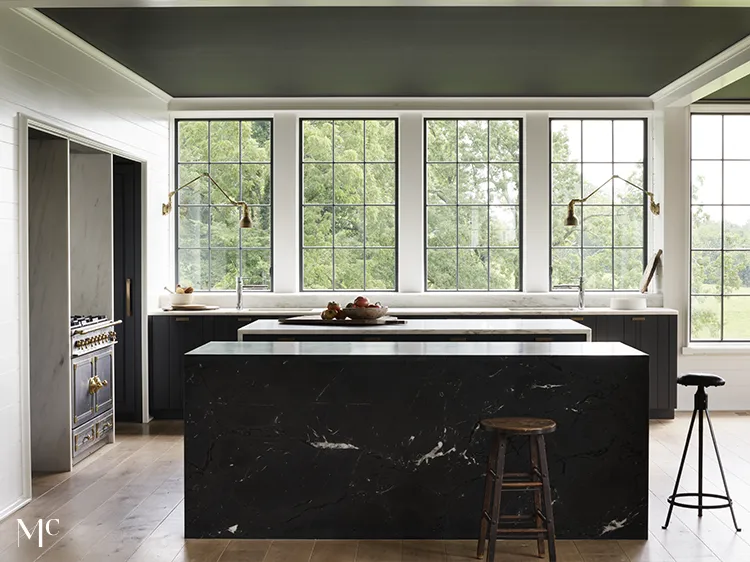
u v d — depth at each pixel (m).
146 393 6.87
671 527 4.12
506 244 7.64
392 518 3.98
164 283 7.36
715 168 7.52
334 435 3.98
